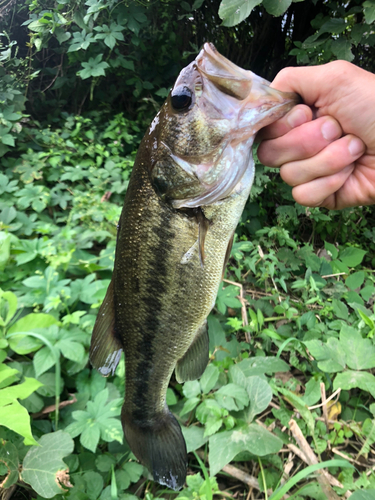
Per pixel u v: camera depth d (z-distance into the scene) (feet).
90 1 2.00
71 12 2.14
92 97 2.47
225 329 1.49
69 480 0.97
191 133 0.70
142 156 0.75
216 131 0.70
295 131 0.71
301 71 0.71
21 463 0.97
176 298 0.79
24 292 1.37
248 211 1.99
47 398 1.16
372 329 1.31
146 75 2.50
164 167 0.73
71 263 1.51
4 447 0.92
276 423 1.23
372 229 2.22
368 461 1.13
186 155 0.71
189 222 0.75
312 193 0.75
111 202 1.96
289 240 1.82
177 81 0.70
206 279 0.78
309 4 2.00
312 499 1.05
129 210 0.78
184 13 2.39
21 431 0.82
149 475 1.06
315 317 1.48
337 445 1.19
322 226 2.10
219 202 0.74
